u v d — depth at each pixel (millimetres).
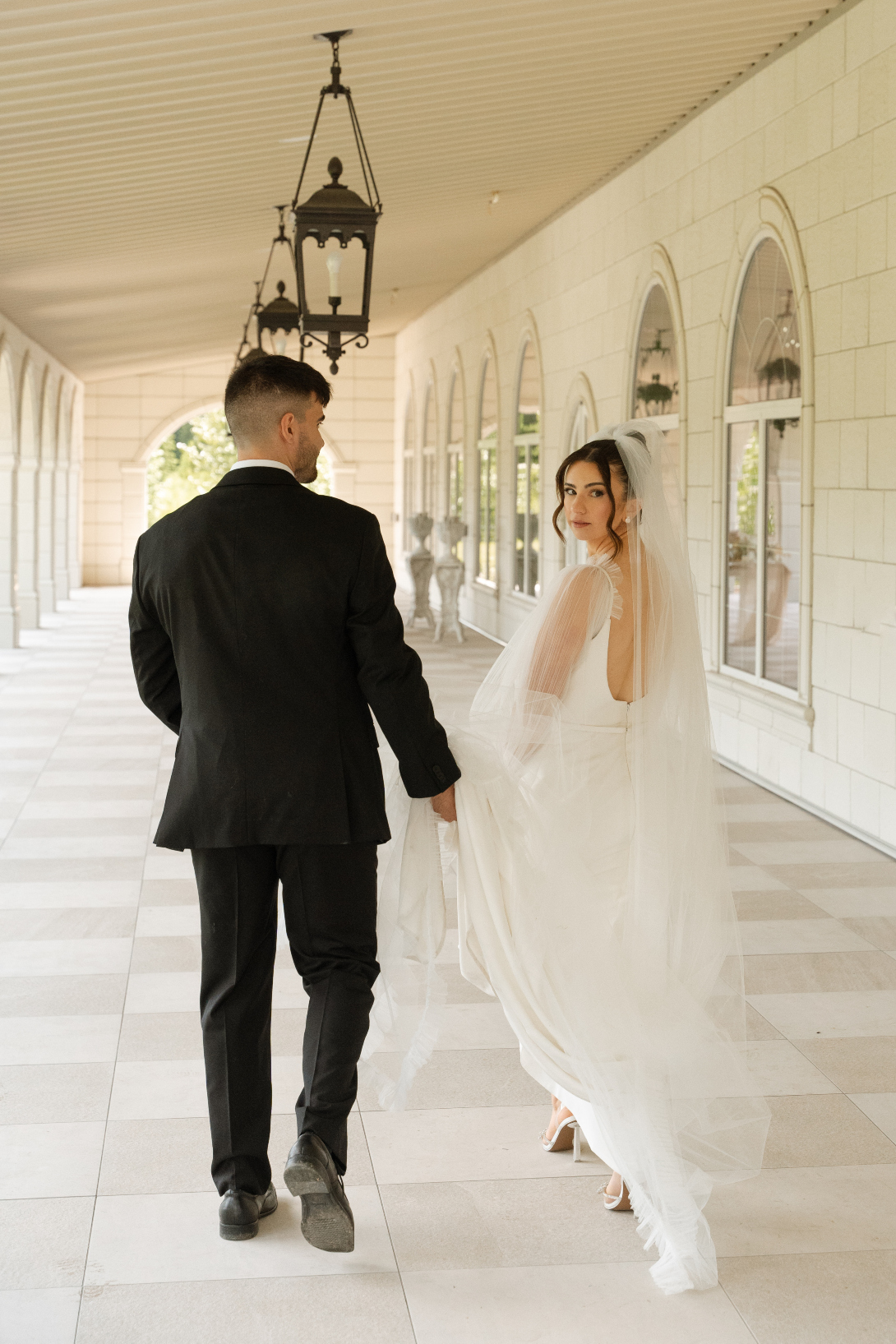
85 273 11281
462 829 2627
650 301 9086
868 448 5840
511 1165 2848
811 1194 2725
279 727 2352
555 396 11820
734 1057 2664
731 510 7676
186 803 2375
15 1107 3076
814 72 6266
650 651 2645
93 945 4312
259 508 2379
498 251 13852
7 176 7582
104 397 22812
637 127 8406
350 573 2363
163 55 5793
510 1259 2461
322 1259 2445
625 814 2662
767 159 6852
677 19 6168
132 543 23156
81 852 5535
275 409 2436
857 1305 2324
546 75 6984
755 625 7336
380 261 14062
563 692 2668
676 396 8609
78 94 6172
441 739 2473
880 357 5715
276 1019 3678
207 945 2475
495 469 15078
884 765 5695
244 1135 2512
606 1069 2506
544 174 9844
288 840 2344
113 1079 3242
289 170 8430
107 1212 2602
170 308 14555
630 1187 2498
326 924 2445
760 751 7191
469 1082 3285
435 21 5855
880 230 5672
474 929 2664
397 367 23281
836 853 5668
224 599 2355
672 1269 2361
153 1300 2309
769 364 7047
